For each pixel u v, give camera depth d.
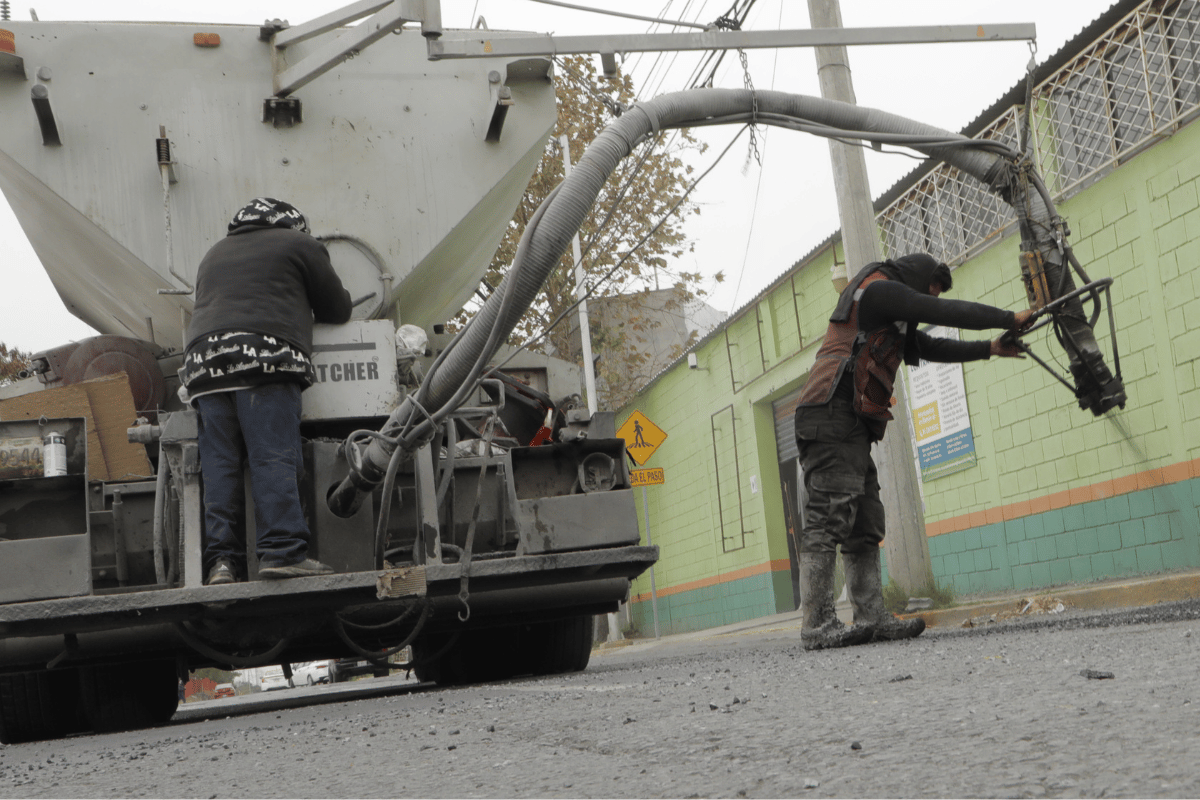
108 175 4.87
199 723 4.45
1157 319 7.49
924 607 7.39
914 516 7.62
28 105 4.82
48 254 5.72
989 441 9.52
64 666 4.47
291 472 4.04
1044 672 2.14
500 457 4.77
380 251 5.13
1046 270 4.67
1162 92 7.31
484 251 6.01
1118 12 7.52
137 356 5.10
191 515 4.10
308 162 5.08
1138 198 7.56
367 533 4.31
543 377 5.88
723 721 1.89
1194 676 1.83
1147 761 1.17
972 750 1.33
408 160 5.21
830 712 1.85
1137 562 7.86
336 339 4.34
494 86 5.33
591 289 7.92
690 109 4.83
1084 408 4.48
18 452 4.22
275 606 4.14
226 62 5.04
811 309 12.87
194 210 4.93
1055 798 1.05
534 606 4.98
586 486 4.86
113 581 4.41
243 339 3.98
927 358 4.38
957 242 9.66
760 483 14.83
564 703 2.71
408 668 5.02
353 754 2.11
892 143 5.04
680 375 17.66
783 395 14.43
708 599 16.98
